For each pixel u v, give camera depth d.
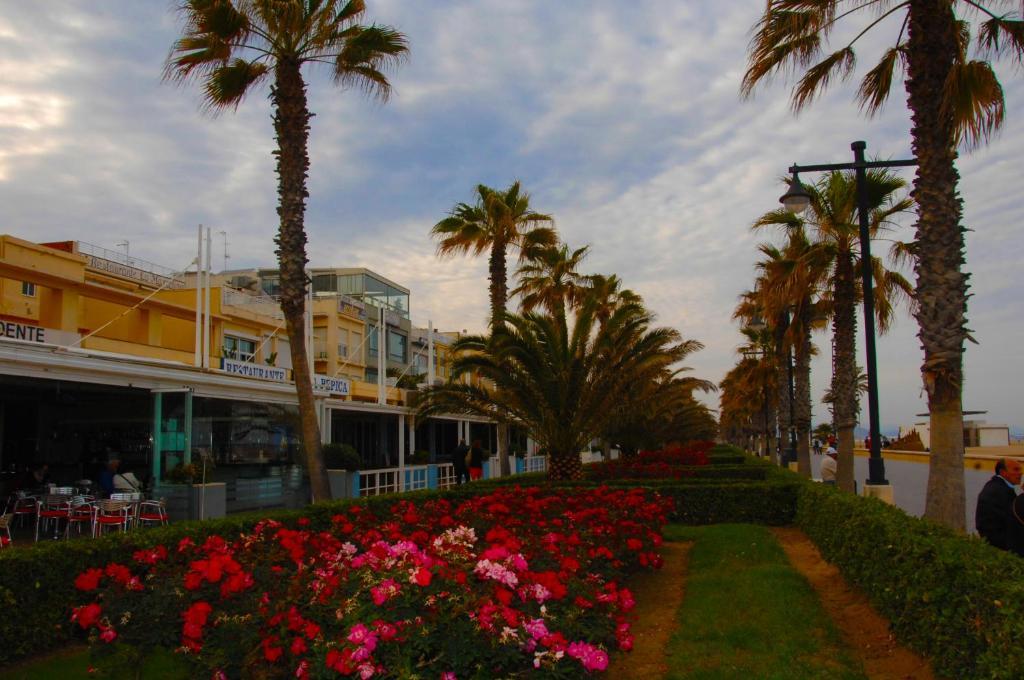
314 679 4.25
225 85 14.14
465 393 19.11
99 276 25.77
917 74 9.13
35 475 15.62
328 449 20.16
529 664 4.43
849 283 16.98
